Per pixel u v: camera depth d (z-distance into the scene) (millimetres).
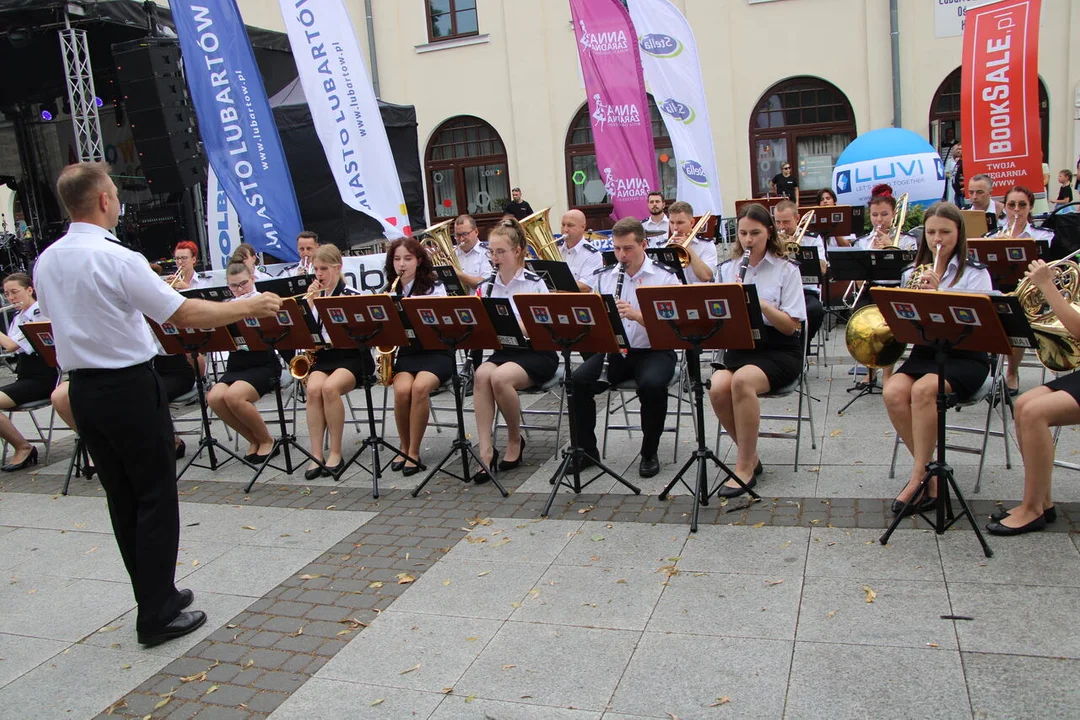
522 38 14438
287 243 7578
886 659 2832
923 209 9953
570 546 3943
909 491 3930
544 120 14531
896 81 12836
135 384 3221
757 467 4547
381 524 4430
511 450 5133
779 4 13227
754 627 3104
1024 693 2592
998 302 3311
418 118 15258
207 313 3227
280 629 3418
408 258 5246
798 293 4426
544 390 5090
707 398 6402
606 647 3062
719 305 3773
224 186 7398
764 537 3846
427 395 5102
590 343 4254
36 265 3201
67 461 6164
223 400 5492
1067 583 3188
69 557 4371
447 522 4383
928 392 3854
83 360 3168
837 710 2598
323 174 9609
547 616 3320
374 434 5000
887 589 3275
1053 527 3652
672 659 2951
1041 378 6191
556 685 2859
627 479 4785
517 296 4242
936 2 12555
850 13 12961
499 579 3674
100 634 3523
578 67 14227
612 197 8109
